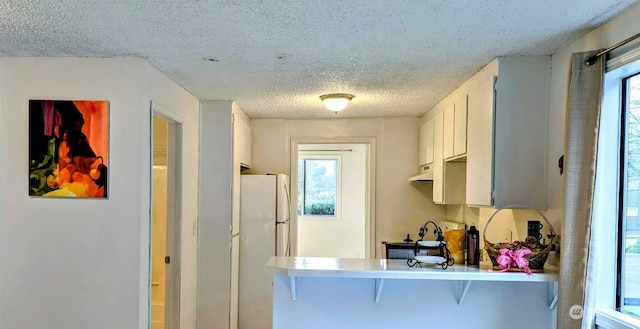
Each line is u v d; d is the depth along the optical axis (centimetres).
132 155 262
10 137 260
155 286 446
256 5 185
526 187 256
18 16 198
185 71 297
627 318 191
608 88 207
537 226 245
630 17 188
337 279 272
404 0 179
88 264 260
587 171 204
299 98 389
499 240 317
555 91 248
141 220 262
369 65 280
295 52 253
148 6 187
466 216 413
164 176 445
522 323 267
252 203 441
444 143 378
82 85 262
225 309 397
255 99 395
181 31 218
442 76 304
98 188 260
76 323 260
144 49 248
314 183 740
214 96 382
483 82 278
